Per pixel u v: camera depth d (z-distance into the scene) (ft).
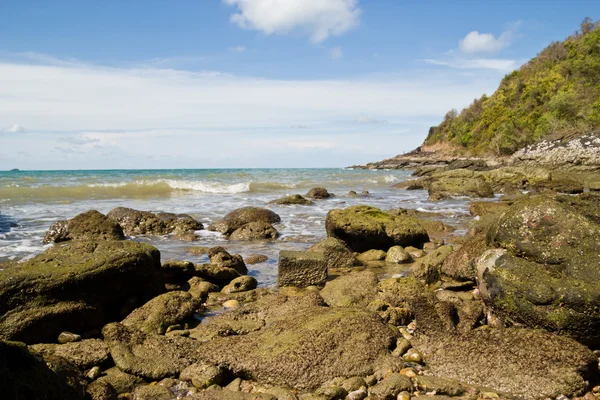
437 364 18.29
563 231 21.01
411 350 19.39
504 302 20.63
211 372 17.58
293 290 29.50
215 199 85.51
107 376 17.74
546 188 108.27
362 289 27.12
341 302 25.82
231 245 45.57
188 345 19.98
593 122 213.25
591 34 292.20
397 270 35.45
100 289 23.79
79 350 18.84
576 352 16.92
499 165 188.24
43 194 83.61
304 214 66.49
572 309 18.69
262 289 29.40
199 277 31.42
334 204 81.51
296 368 17.48
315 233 52.13
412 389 16.30
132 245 26.89
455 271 29.37
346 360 18.03
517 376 16.69
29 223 54.34
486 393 16.38
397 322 23.41
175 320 23.47
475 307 22.31
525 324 20.01
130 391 17.33
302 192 105.70
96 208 68.44
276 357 17.95
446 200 91.81
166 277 30.91
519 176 117.08
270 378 17.51
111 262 24.41
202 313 25.55
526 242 21.52
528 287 19.95
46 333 21.48
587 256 20.01
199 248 41.81
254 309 24.47
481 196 96.84
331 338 18.90
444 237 48.49
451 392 16.39
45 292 21.95
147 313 23.34
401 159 388.57
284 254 31.42
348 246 42.32
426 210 73.61
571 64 284.61
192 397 15.98
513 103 314.96
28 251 40.70
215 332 21.45
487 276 21.66
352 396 15.84
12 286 21.42
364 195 103.40
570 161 146.00
